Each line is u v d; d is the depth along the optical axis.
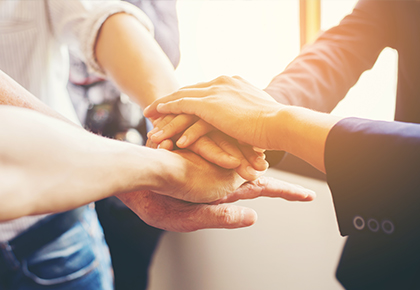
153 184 0.47
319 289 1.51
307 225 1.75
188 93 0.68
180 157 0.54
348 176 0.44
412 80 0.85
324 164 0.48
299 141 0.52
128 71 0.77
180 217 0.58
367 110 1.91
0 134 0.31
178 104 0.67
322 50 0.93
